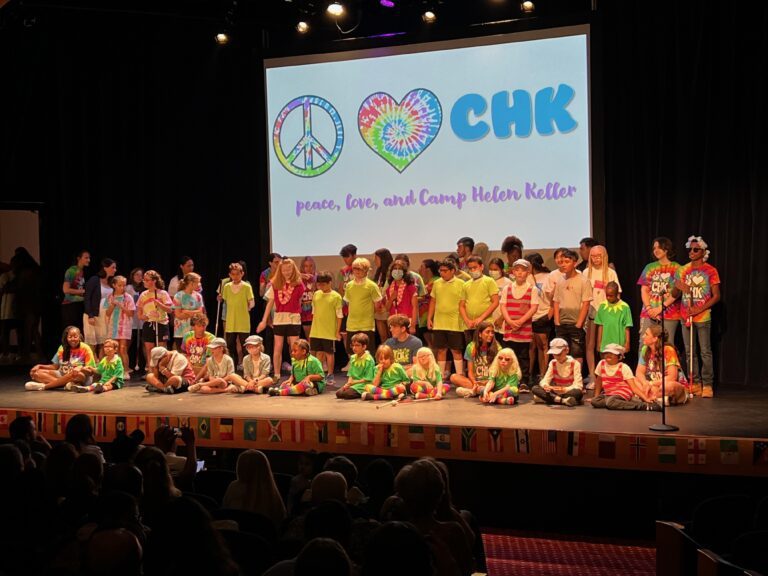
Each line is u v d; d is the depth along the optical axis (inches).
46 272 405.7
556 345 270.7
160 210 403.9
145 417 265.9
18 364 396.8
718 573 115.7
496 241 340.8
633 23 324.5
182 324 344.8
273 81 372.2
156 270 404.5
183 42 396.2
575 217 329.4
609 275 296.0
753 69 299.4
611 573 191.5
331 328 323.3
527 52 333.7
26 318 398.6
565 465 226.5
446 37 345.7
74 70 402.9
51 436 274.4
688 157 312.3
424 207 350.6
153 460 141.2
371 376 292.4
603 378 266.1
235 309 347.6
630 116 325.7
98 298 352.5
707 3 306.0
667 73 317.1
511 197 338.0
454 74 345.4
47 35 398.6
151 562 90.0
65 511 132.7
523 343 293.4
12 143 401.1
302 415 258.5
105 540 92.7
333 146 364.2
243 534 122.0
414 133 351.3
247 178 395.9
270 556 121.2
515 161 337.1
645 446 218.8
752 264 298.4
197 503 91.3
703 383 279.4
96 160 407.8
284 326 326.6
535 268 317.1
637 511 229.5
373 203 358.6
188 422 262.4
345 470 167.5
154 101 400.8
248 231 397.7
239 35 389.1
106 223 405.7
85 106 403.9
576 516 234.5
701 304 278.5
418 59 350.0
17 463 140.1
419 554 76.8
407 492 109.0
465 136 344.2
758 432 219.6
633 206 326.6
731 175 304.2
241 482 160.6
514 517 239.9
